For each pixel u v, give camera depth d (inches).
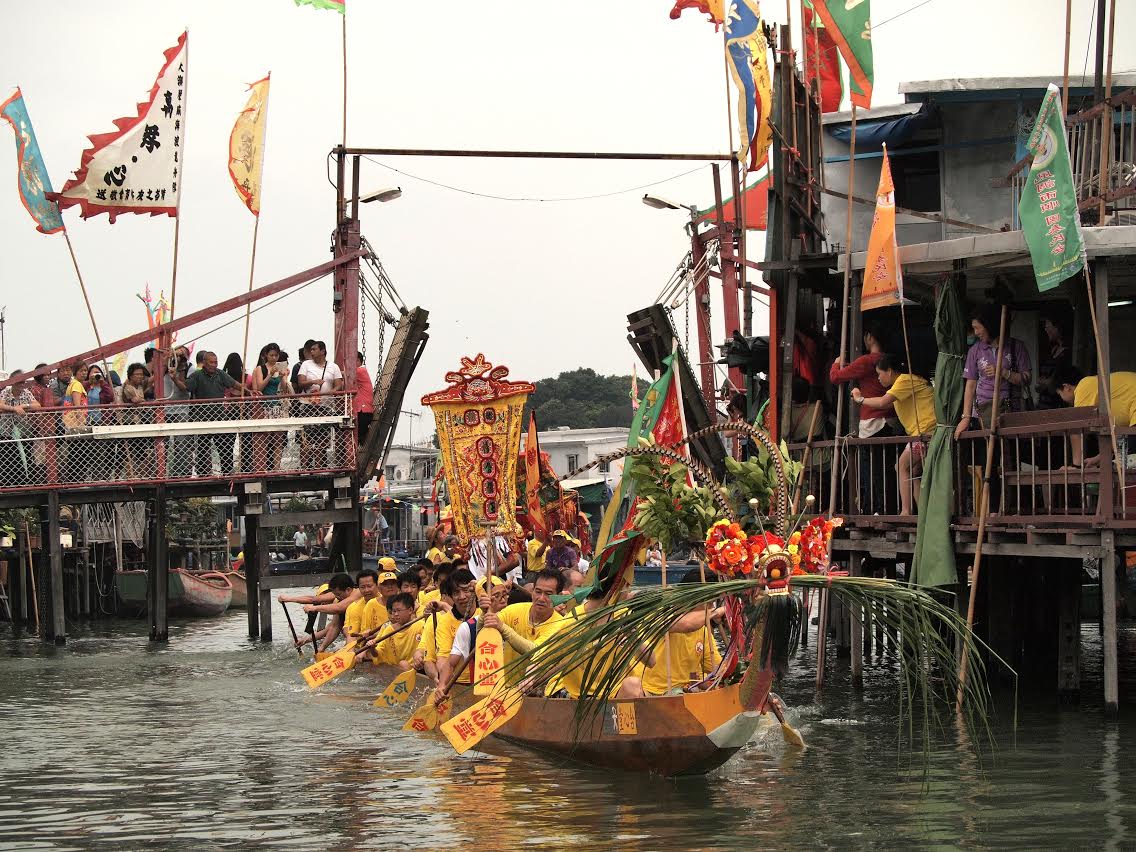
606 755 433.1
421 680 616.1
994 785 402.9
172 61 936.3
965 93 800.9
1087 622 1052.5
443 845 341.4
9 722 568.1
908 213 743.1
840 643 781.3
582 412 3371.1
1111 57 581.3
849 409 665.0
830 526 393.4
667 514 425.1
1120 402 526.9
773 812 370.9
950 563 562.3
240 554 2011.6
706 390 960.9
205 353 960.9
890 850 331.0
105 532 1427.2
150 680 729.0
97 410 935.0
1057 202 507.2
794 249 707.4
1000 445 554.6
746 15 754.8
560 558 783.7
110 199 930.7
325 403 950.4
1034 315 737.0
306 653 882.8
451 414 811.4
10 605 1258.0
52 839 356.8
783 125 719.7
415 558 1923.0
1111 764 432.8
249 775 440.5
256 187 959.6
